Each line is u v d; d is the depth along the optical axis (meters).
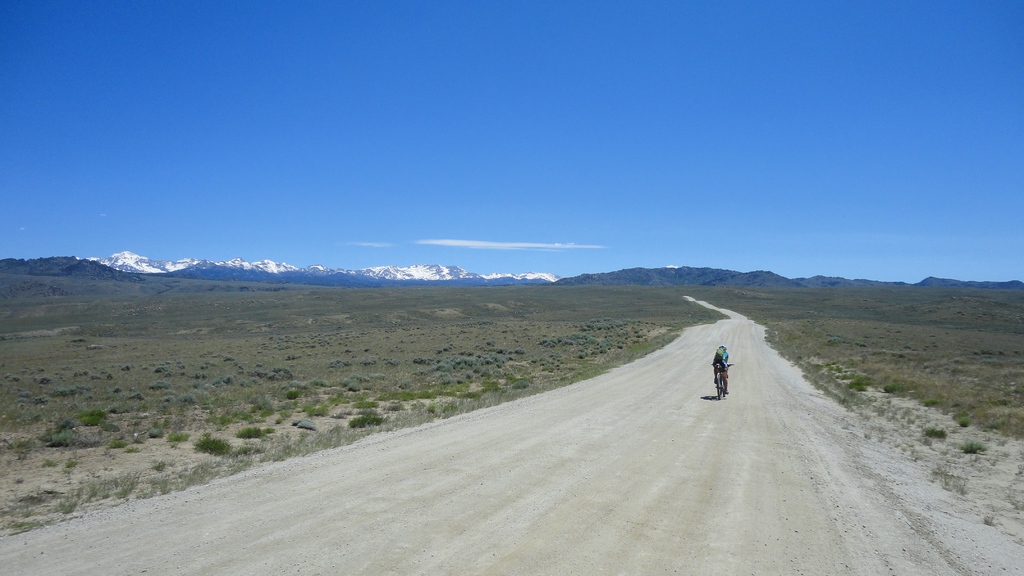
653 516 7.36
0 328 97.88
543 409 17.08
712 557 6.09
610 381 25.38
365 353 45.84
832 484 9.34
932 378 26.23
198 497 8.22
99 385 26.92
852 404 19.75
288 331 86.69
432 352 45.66
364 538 6.43
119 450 12.70
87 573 5.53
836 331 63.09
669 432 13.52
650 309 119.44
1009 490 9.82
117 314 117.75
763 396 21.14
